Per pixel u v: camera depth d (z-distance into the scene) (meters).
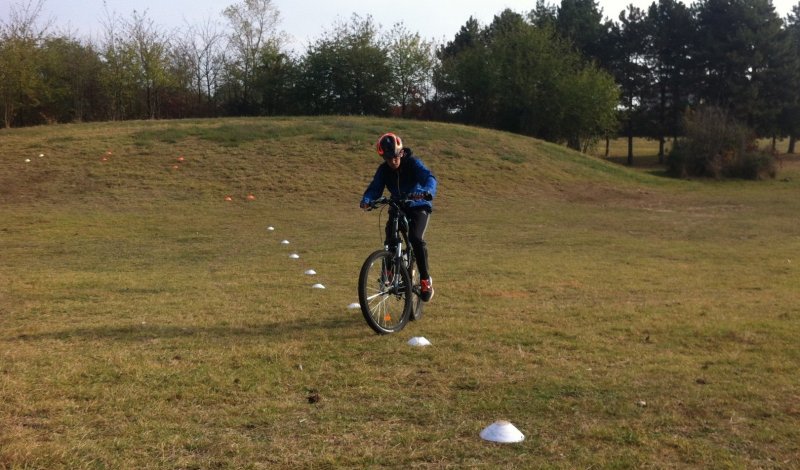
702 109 35.78
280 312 6.77
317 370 4.67
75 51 44.75
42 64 42.38
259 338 5.62
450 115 47.50
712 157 33.91
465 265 10.62
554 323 6.25
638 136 54.38
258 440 3.44
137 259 11.48
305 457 3.23
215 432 3.54
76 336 5.68
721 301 7.56
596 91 41.69
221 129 29.59
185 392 4.16
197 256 11.84
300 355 5.06
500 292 8.14
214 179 23.70
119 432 3.52
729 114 45.91
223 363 4.82
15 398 3.96
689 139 34.84
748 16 48.72
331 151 27.39
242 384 4.34
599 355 5.10
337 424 3.67
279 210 20.20
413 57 46.53
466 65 44.50
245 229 16.23
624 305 7.24
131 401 3.99
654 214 20.36
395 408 3.93
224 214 19.14
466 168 26.91
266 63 46.16
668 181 30.64
